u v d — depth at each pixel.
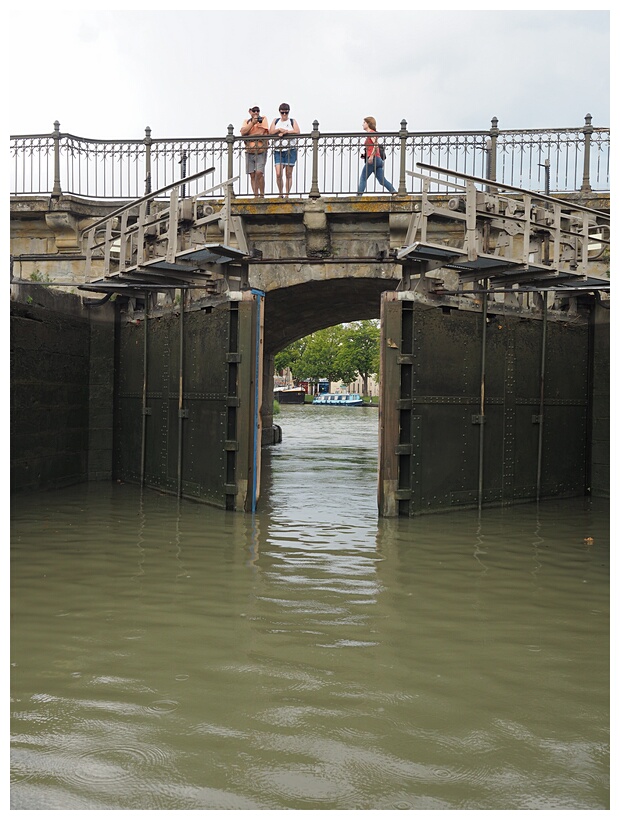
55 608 7.21
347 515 12.16
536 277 11.81
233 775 4.29
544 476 13.95
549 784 4.24
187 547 9.70
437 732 4.83
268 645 6.31
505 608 7.43
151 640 6.39
